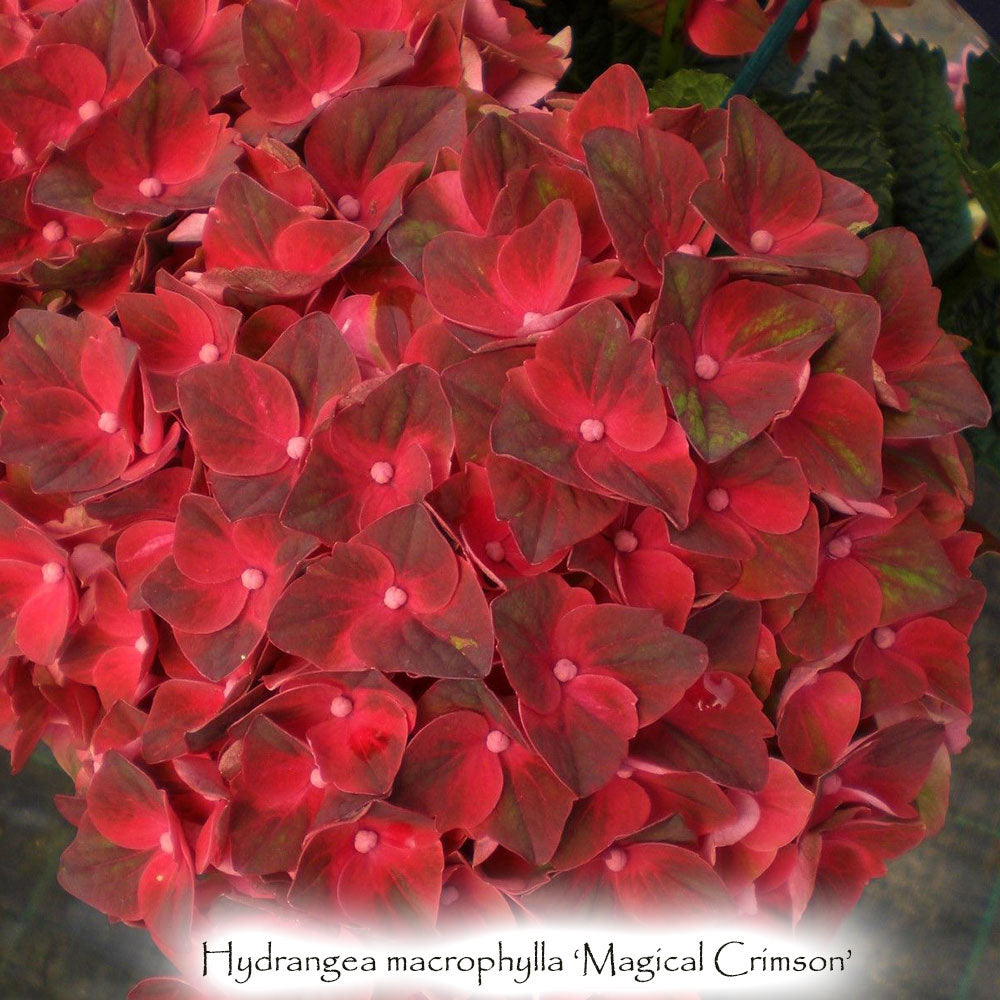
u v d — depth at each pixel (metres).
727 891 0.57
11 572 0.59
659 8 0.71
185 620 0.57
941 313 0.77
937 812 0.61
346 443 0.56
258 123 0.59
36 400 0.58
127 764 0.57
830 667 0.59
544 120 0.59
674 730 0.57
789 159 0.58
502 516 0.55
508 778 0.56
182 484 0.58
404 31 0.60
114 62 0.59
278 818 0.56
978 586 0.60
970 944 0.94
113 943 0.94
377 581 0.55
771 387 0.56
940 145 0.77
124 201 0.58
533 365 0.56
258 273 0.57
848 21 0.78
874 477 0.56
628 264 0.56
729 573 0.57
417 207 0.58
